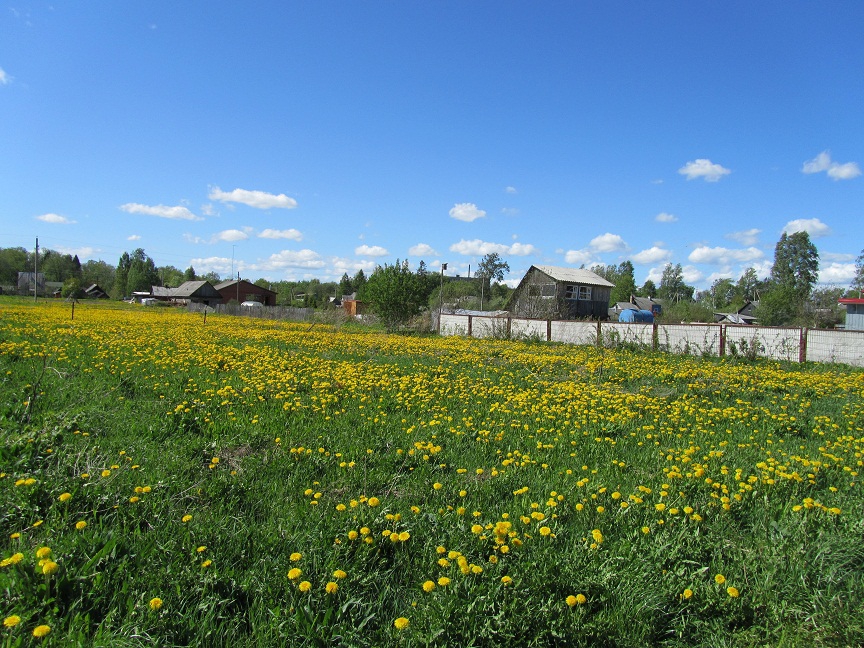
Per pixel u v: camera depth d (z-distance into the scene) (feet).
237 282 266.16
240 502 13.70
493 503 14.51
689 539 12.03
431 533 12.01
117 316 100.78
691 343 69.26
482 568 10.28
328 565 10.40
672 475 16.08
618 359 58.90
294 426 21.39
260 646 8.32
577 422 24.22
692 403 30.60
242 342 60.64
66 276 333.83
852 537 12.27
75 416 19.51
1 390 24.63
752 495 15.21
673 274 302.45
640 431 23.34
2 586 8.78
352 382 32.96
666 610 9.91
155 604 8.60
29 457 15.20
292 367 39.14
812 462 18.03
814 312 133.28
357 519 12.28
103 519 11.71
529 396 30.68
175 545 10.91
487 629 8.61
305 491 13.97
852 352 58.39
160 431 19.43
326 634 8.71
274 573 10.19
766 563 11.35
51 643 7.68
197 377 32.30
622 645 8.91
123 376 29.91
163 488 13.85
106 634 8.01
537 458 18.57
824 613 9.53
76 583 9.11
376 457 17.69
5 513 11.42
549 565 10.61
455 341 80.59
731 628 9.64
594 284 151.53
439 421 23.52
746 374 45.88
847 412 29.71
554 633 8.69
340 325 119.65
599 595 9.96
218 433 20.03
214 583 9.57
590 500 14.49
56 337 52.49
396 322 111.14
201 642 8.34
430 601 9.50
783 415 27.02
